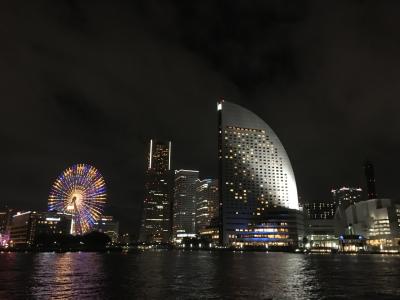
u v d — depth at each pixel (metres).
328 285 66.44
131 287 63.31
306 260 161.50
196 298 51.97
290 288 62.41
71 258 175.75
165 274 88.19
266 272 94.44
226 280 74.44
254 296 53.81
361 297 53.25
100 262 141.00
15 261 143.38
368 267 114.12
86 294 55.31
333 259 173.88
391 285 66.56
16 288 61.72
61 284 67.19
